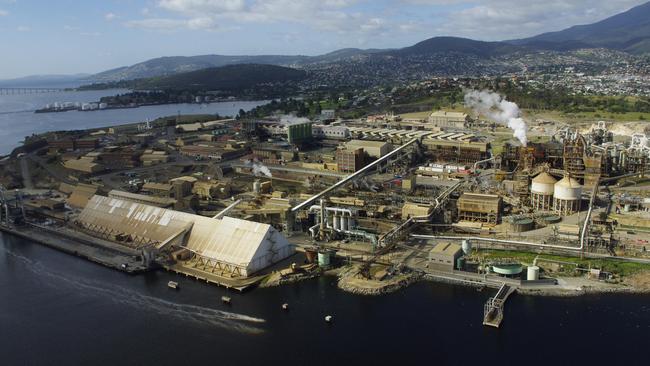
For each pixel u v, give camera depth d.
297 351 121.75
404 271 159.00
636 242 166.50
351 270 162.38
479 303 139.75
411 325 130.50
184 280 163.75
